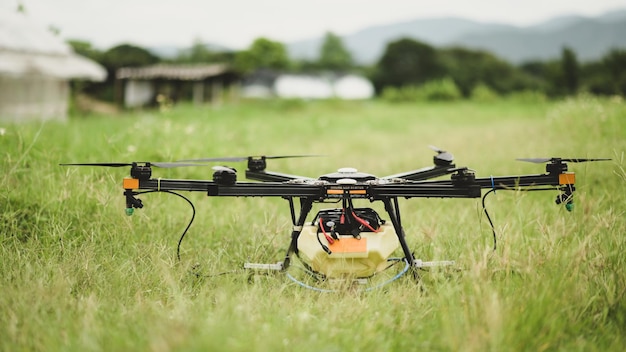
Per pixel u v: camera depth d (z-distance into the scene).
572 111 14.63
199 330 3.73
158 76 44.22
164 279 4.85
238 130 14.81
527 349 3.72
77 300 4.45
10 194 6.62
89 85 44.53
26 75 21.62
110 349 3.58
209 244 6.07
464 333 3.77
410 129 23.22
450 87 61.75
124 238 5.91
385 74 106.62
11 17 22.69
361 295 4.58
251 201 7.63
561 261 4.53
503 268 4.63
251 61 121.31
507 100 52.59
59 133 10.44
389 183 4.56
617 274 4.51
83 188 6.65
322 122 23.41
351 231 4.69
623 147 9.29
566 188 4.60
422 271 5.16
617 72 55.09
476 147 12.80
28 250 5.48
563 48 75.12
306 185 4.53
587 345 3.84
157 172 8.05
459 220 6.56
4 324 4.00
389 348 3.81
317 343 3.68
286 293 4.82
